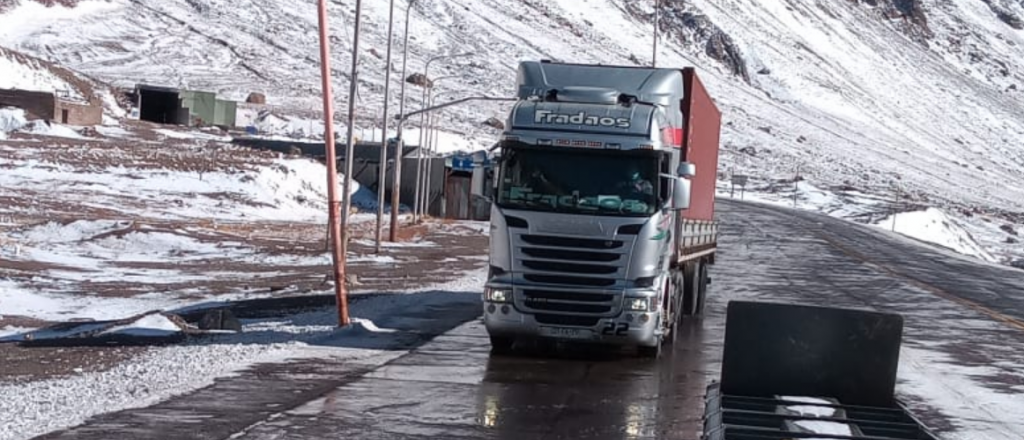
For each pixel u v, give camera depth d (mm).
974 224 111250
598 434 13539
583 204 18328
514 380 16906
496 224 18531
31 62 106125
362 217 66000
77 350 18516
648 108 18859
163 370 16594
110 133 88625
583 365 18500
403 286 31328
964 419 15789
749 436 8352
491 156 19188
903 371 19797
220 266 36969
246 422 13320
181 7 173375
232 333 20734
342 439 12742
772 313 9828
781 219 77938
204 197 65625
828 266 44531
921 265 48812
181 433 12602
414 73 154500
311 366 17438
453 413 14422
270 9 177375
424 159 73562
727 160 151125
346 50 163500
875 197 121500
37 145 75812
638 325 18250
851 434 8586
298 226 57844
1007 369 20531
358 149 78062
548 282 18375
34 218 48719
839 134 191625
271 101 130000
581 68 20047
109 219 49781
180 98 106312
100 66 142625
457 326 22859
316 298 27281
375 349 19406
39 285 29672
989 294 36812
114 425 12852
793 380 9805
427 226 62188
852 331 9773
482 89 158375
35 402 14016
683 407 15320
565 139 18516
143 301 27281
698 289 25891
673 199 19109
